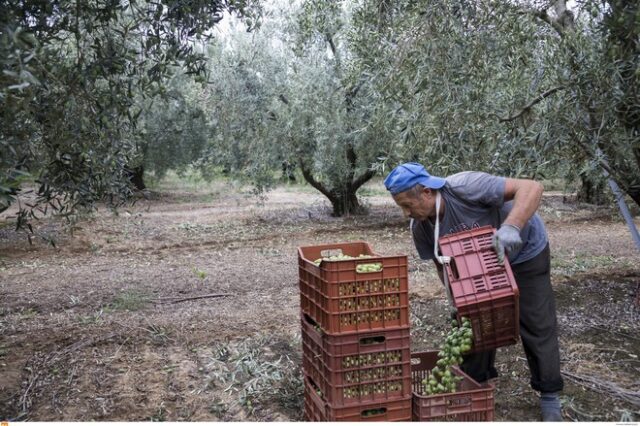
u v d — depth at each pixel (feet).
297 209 53.93
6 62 8.01
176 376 14.25
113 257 32.81
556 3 17.33
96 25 12.53
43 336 17.08
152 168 65.87
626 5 13.14
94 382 13.94
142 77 12.84
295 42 41.83
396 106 16.84
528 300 11.14
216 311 20.17
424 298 20.59
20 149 10.63
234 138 44.39
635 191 17.72
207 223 46.80
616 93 13.88
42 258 32.35
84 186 13.38
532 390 13.25
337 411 9.10
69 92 12.00
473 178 10.71
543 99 15.53
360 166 42.80
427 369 11.51
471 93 14.99
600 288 20.93
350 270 9.01
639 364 14.51
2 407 12.78
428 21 14.88
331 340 9.04
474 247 10.07
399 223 44.24
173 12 12.35
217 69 42.98
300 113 42.04
